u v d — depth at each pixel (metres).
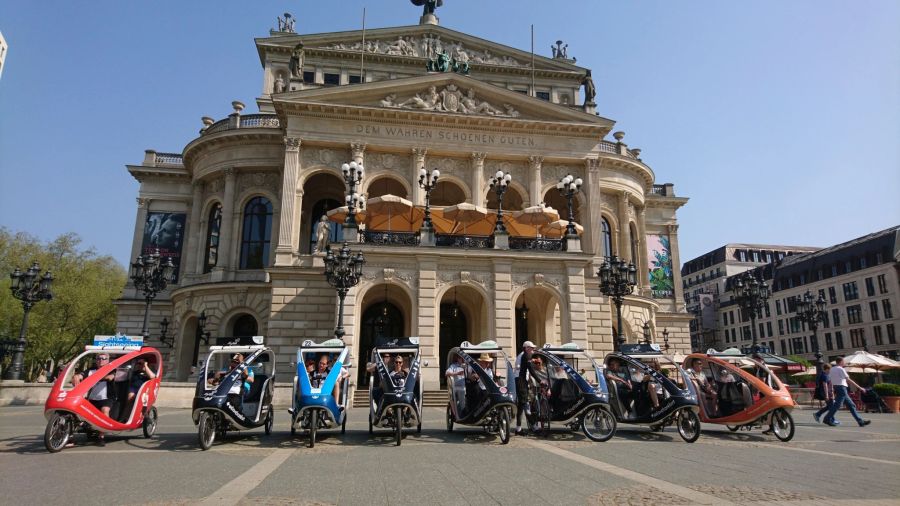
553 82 55.12
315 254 37.38
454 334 39.47
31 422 18.30
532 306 38.00
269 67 51.38
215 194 44.53
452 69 46.00
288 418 20.78
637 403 16.16
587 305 39.34
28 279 28.38
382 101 41.19
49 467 10.48
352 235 30.47
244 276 41.66
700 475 9.83
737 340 103.44
